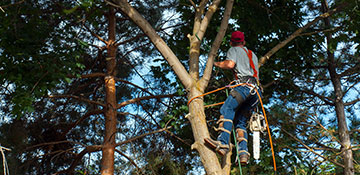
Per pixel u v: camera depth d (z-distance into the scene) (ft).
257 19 31.89
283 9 34.32
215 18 31.91
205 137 16.08
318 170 32.27
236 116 16.99
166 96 35.60
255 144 16.14
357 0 27.55
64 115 39.93
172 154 36.22
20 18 29.40
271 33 33.58
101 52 37.68
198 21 20.08
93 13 29.76
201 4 20.56
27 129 36.81
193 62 18.60
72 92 38.24
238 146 16.37
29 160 35.14
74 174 39.91
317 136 31.91
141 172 33.81
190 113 16.99
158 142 36.14
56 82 26.55
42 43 28.09
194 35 19.53
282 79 34.83
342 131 34.04
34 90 25.58
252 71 16.63
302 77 37.14
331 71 36.70
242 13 31.37
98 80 39.65
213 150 15.87
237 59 16.74
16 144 32.68
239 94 16.07
